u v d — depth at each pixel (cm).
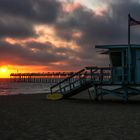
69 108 2194
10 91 7406
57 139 1066
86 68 2834
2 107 2244
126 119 1588
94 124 1411
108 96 3862
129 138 1080
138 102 2822
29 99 3256
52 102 2802
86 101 2914
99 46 2658
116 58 2689
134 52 2588
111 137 1098
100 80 2747
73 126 1353
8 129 1268
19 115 1755
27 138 1084
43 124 1411
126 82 2567
